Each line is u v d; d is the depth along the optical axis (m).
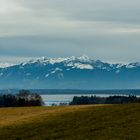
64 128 71.19
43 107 109.19
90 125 71.38
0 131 74.75
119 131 65.56
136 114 76.69
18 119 88.12
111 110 83.00
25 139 66.75
